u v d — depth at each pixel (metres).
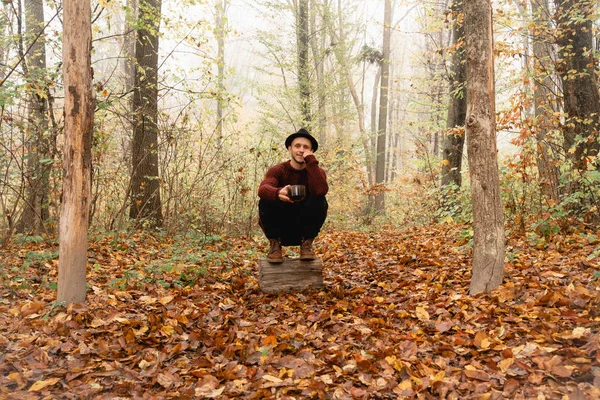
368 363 2.89
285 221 4.78
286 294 4.75
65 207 3.80
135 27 8.02
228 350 3.19
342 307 4.21
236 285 5.12
